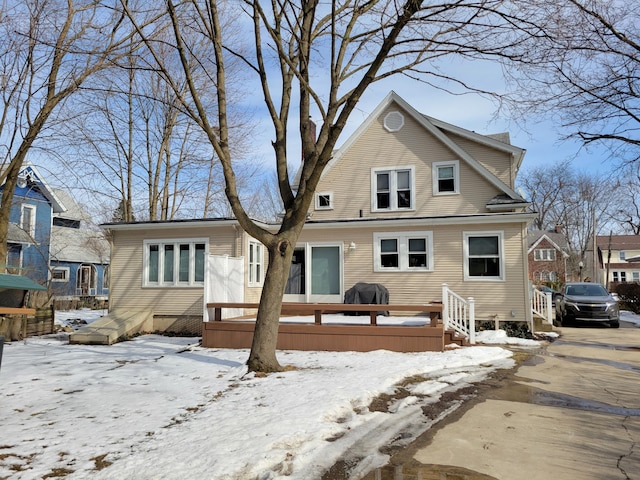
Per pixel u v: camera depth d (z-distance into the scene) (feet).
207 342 36.76
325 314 48.34
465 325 39.27
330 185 59.52
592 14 28.07
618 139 34.60
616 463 13.85
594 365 30.40
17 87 41.04
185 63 25.80
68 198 110.83
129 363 30.17
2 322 42.42
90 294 105.81
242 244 47.93
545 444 15.55
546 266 161.07
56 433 16.19
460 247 46.91
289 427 16.15
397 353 32.32
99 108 59.26
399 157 57.26
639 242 210.79
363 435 16.30
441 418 18.58
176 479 12.30
